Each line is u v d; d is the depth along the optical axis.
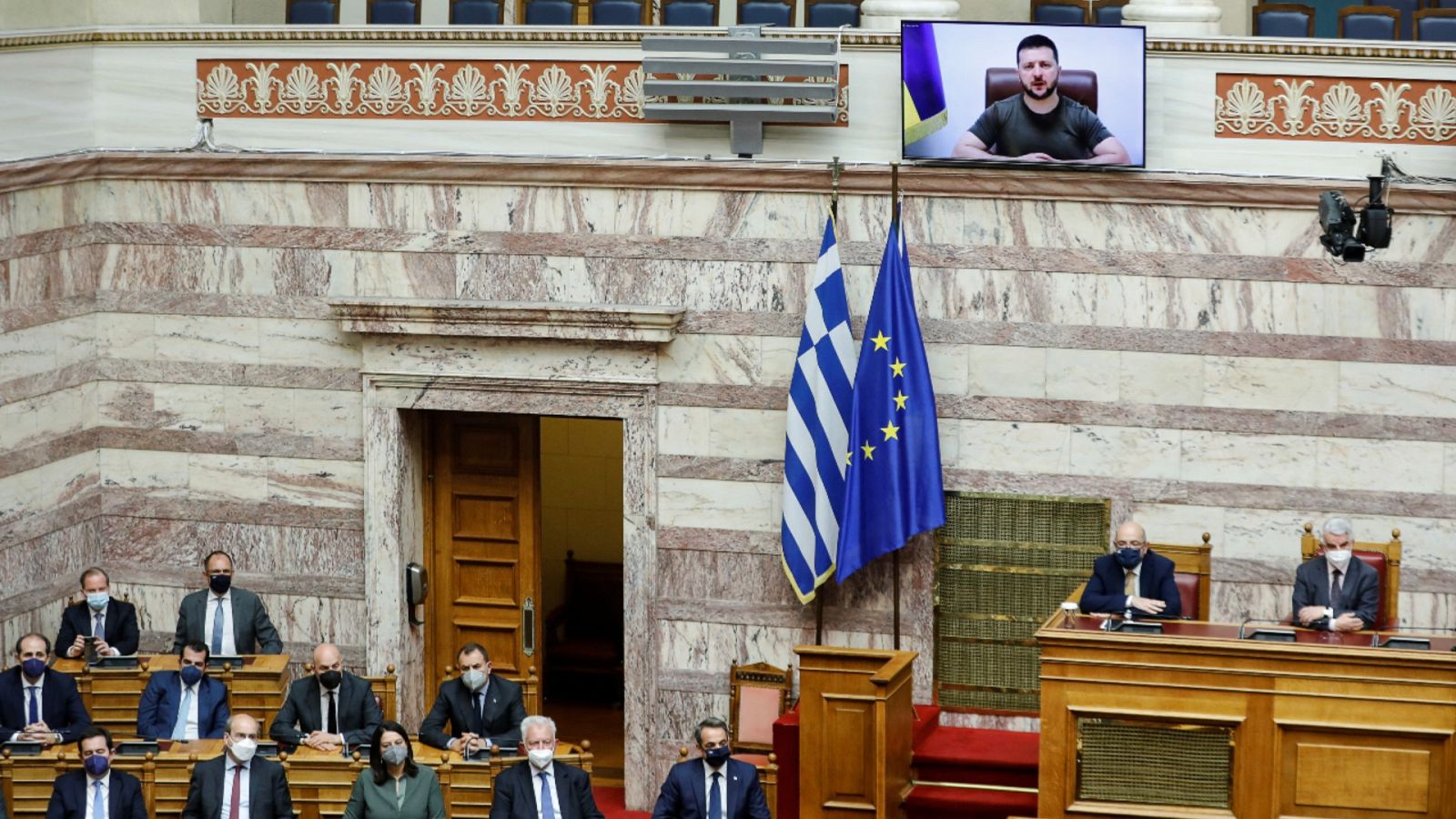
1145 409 25.14
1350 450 24.72
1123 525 22.44
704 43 25.31
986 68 24.70
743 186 25.73
